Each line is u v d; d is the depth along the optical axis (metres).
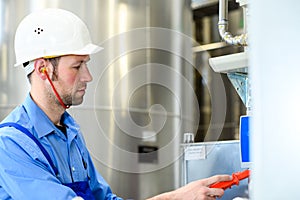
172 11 2.88
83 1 2.53
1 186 1.34
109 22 2.57
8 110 2.51
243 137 1.34
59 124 1.53
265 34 0.40
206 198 1.35
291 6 0.38
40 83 1.44
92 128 2.45
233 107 3.69
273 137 0.39
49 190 1.24
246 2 1.32
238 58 1.32
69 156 1.49
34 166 1.29
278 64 0.39
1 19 2.55
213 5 3.40
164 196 1.38
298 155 0.38
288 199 0.38
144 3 2.71
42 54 1.40
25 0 2.53
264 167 0.40
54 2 2.51
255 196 0.41
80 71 1.44
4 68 2.52
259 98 0.40
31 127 1.40
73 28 1.43
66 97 1.43
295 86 0.38
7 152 1.29
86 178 1.54
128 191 2.52
